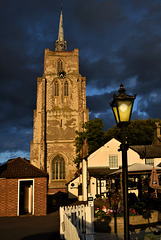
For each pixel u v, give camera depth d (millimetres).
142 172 19594
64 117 53719
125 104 5895
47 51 56969
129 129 53062
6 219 17891
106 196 26984
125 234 5234
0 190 19797
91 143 44844
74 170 50844
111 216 12883
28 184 22969
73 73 56344
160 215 15992
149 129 52188
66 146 52125
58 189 47812
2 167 20922
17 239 11766
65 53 57281
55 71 56250
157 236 8266
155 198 19062
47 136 52531
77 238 7020
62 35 70312
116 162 31938
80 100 54531
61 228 11492
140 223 12688
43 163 49812
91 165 31609
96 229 12727
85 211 10445
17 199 19828
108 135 54500
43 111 52719
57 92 55406
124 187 5492
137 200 18766
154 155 32812
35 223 16000
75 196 38375
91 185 30719
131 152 32438
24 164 21422
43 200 20031
